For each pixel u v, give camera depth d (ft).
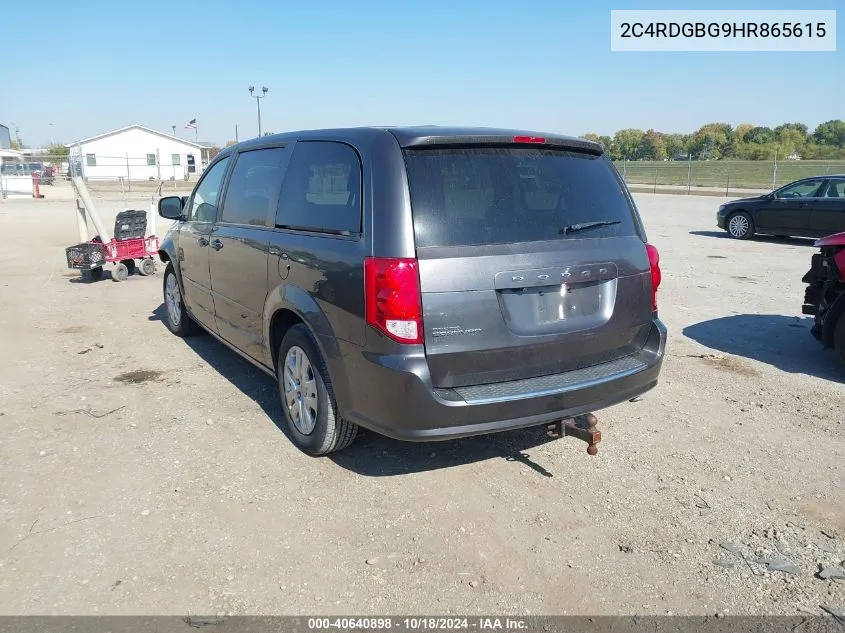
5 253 42.96
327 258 12.00
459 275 10.91
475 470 13.23
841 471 13.42
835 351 19.38
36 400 16.55
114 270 32.78
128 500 11.89
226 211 17.13
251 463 13.32
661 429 15.37
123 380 18.10
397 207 10.92
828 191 48.85
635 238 13.20
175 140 213.87
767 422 15.84
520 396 11.19
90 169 204.33
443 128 12.11
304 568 10.09
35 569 9.95
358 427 13.00
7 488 12.25
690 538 11.04
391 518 11.44
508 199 11.72
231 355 20.47
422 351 10.77
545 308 11.73
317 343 12.34
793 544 10.92
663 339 13.43
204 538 10.79
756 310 27.58
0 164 133.28
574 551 10.63
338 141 12.73
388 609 9.27
